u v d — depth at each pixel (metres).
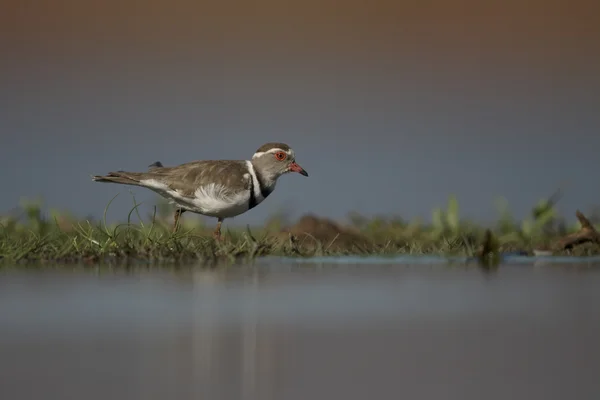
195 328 10.84
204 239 18.02
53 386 8.48
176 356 9.59
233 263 16.42
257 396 8.27
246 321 11.27
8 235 18.14
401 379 8.90
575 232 19.06
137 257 16.66
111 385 8.55
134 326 10.91
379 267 16.12
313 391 8.45
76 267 15.58
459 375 9.00
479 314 11.84
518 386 8.67
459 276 15.05
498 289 13.77
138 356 9.56
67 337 10.33
